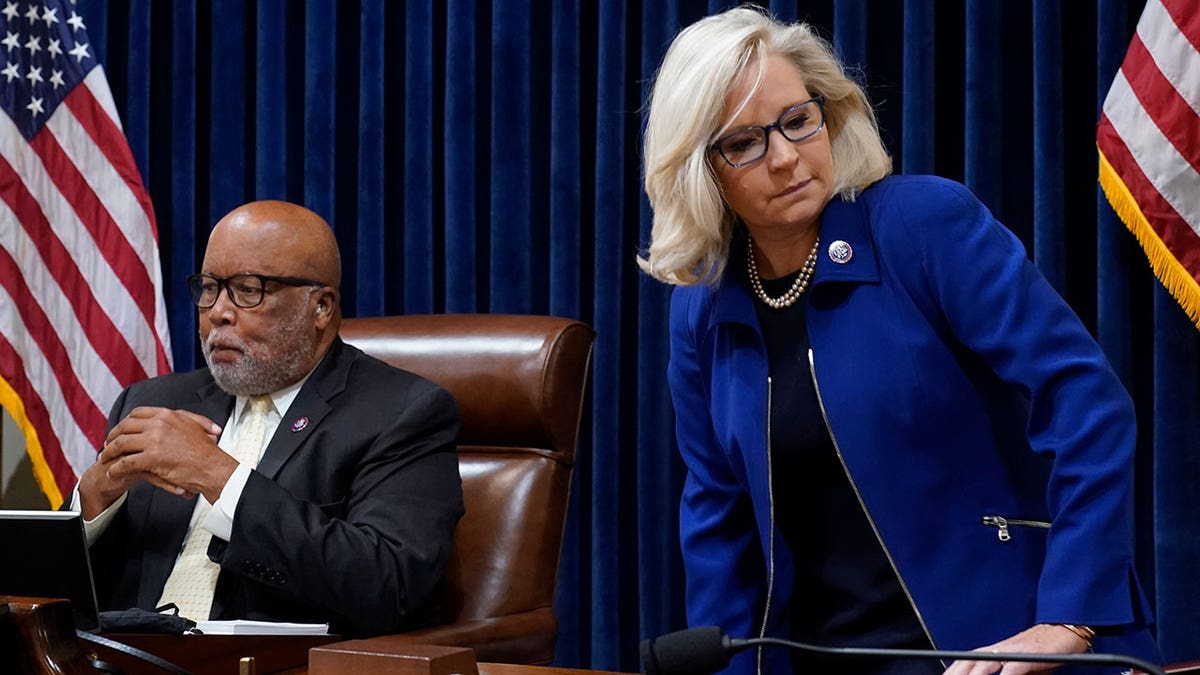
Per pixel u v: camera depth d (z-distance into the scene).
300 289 2.38
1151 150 2.55
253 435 2.40
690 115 1.59
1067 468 1.47
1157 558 2.63
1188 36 2.53
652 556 3.03
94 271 3.29
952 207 1.59
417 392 2.37
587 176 3.20
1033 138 2.82
